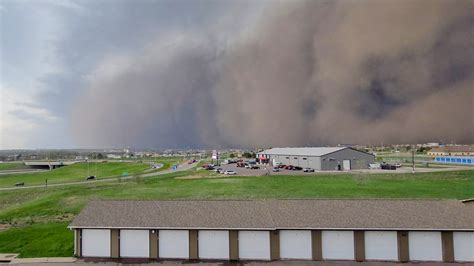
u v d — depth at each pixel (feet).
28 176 330.54
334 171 247.50
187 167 356.59
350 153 272.92
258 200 84.12
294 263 72.18
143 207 82.84
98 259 76.48
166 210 81.30
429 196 134.62
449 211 75.05
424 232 71.46
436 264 69.97
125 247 77.10
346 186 163.02
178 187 175.73
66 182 247.50
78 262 75.46
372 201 80.43
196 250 75.46
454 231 70.59
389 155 513.86
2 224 113.19
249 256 74.54
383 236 72.33
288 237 74.23
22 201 172.45
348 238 73.00
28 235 97.66
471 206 82.17
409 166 280.92
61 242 90.43
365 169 264.72
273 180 192.24
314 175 214.28
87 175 309.42
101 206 83.71
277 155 342.64
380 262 71.46
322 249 73.26
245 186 171.22
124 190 170.81
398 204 78.48
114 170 361.71
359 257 72.28
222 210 80.38
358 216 75.00
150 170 328.70
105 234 77.82
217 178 210.79
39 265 75.77
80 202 145.07
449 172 218.18
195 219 77.41
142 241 76.95
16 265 76.48
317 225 73.05
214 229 74.79
